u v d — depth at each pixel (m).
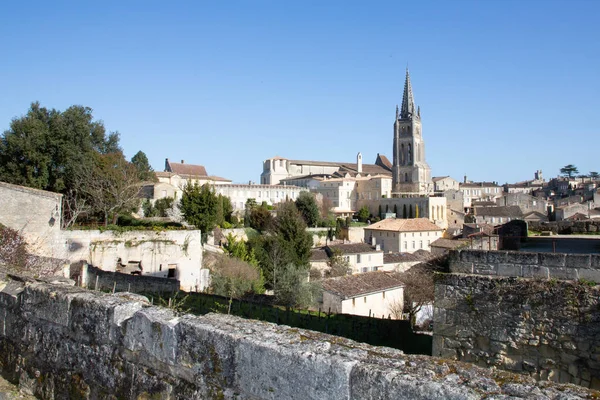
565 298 8.27
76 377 5.45
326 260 53.28
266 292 38.59
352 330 18.42
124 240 27.67
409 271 38.66
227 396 4.11
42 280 6.91
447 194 121.94
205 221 43.06
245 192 110.81
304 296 28.95
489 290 9.06
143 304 5.29
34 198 24.02
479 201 125.94
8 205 23.34
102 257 26.73
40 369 5.92
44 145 35.75
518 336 8.68
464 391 3.02
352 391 3.44
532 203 108.94
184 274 29.88
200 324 4.45
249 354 4.00
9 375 6.35
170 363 4.58
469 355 9.18
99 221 40.00
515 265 9.08
